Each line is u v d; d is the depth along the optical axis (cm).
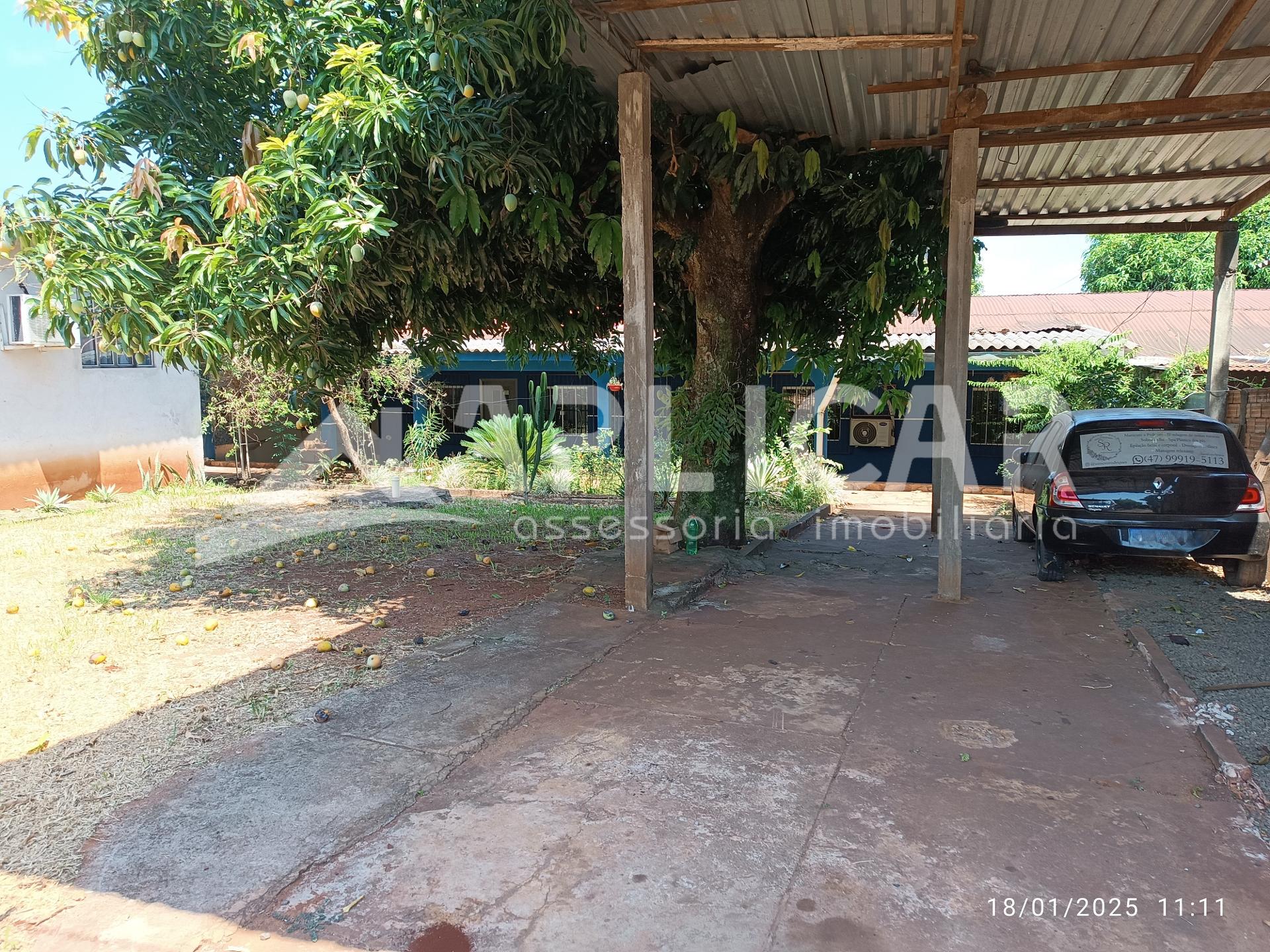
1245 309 1711
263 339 670
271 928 260
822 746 386
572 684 471
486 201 636
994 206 940
